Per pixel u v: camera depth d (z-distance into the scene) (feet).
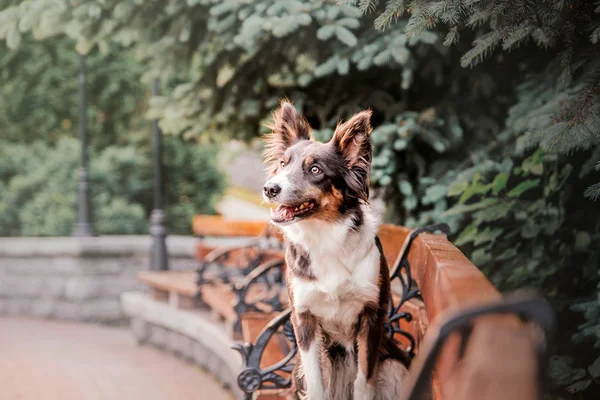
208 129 21.79
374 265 10.51
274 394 12.87
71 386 19.75
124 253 31.42
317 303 10.62
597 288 12.09
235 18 16.96
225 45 17.85
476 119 18.21
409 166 18.71
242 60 18.69
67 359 23.43
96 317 31.27
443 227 12.36
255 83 19.70
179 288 23.57
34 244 31.78
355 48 16.43
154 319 25.12
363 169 10.87
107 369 21.98
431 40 15.38
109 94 42.65
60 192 38.58
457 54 17.28
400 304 12.07
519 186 13.98
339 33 15.44
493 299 5.88
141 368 22.22
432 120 17.53
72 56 42.01
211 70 19.61
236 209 51.34
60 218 37.73
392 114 18.45
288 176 10.46
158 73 20.65
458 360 5.50
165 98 21.16
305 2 16.24
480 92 18.12
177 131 21.93
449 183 16.76
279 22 15.44
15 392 19.04
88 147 41.24
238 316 17.54
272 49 18.03
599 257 13.19
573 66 11.39
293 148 11.14
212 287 23.16
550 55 16.29
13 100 42.09
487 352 5.02
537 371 4.99
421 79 18.67
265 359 14.16
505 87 17.97
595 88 10.56
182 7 17.67
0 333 28.17
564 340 12.89
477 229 14.64
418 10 11.09
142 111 43.29
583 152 13.47
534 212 14.08
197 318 22.06
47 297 32.04
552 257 13.91
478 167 15.35
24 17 17.08
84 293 31.12
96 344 26.32
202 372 21.62
